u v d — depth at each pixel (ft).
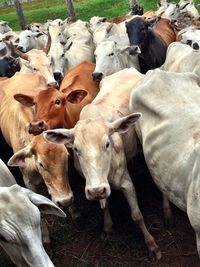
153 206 7.24
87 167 5.58
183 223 6.86
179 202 5.67
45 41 13.12
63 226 7.18
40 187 7.02
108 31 11.44
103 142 5.62
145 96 6.28
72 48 11.05
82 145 5.60
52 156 6.10
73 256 6.66
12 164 6.26
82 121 5.82
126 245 6.66
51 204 4.90
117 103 6.81
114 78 7.55
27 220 4.50
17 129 7.09
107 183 5.65
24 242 4.50
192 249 6.43
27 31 12.91
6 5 24.20
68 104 7.11
